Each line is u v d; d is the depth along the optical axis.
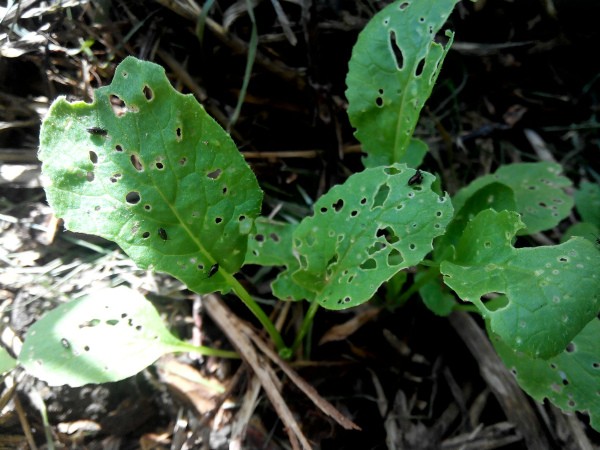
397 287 0.12
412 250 0.09
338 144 0.14
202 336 0.12
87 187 0.08
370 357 0.12
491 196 0.11
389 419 0.11
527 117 0.16
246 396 0.11
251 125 0.14
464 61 0.15
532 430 0.11
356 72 0.11
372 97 0.11
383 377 0.12
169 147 0.09
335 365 0.11
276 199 0.14
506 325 0.08
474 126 0.15
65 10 0.12
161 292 0.12
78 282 0.12
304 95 0.13
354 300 0.09
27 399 0.10
